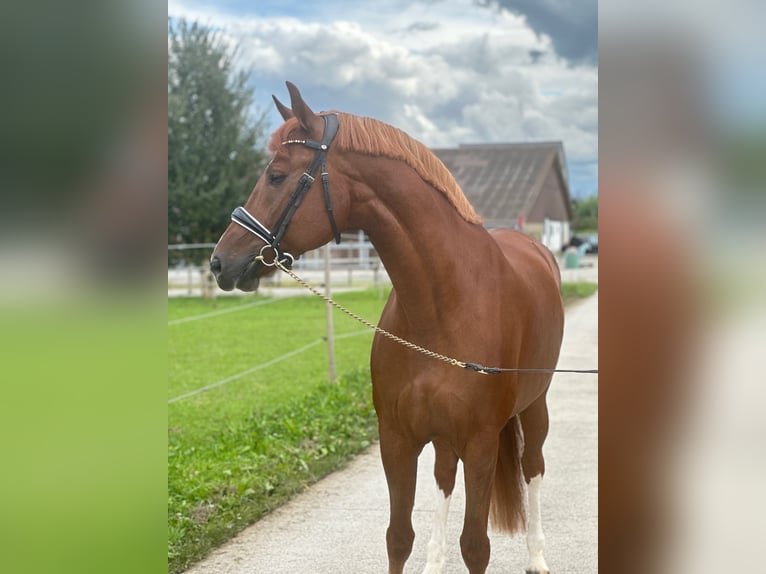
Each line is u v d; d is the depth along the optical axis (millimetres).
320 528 4414
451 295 3045
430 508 4824
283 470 5227
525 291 3441
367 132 2977
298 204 2906
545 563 3818
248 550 4105
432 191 3068
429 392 3045
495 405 3104
